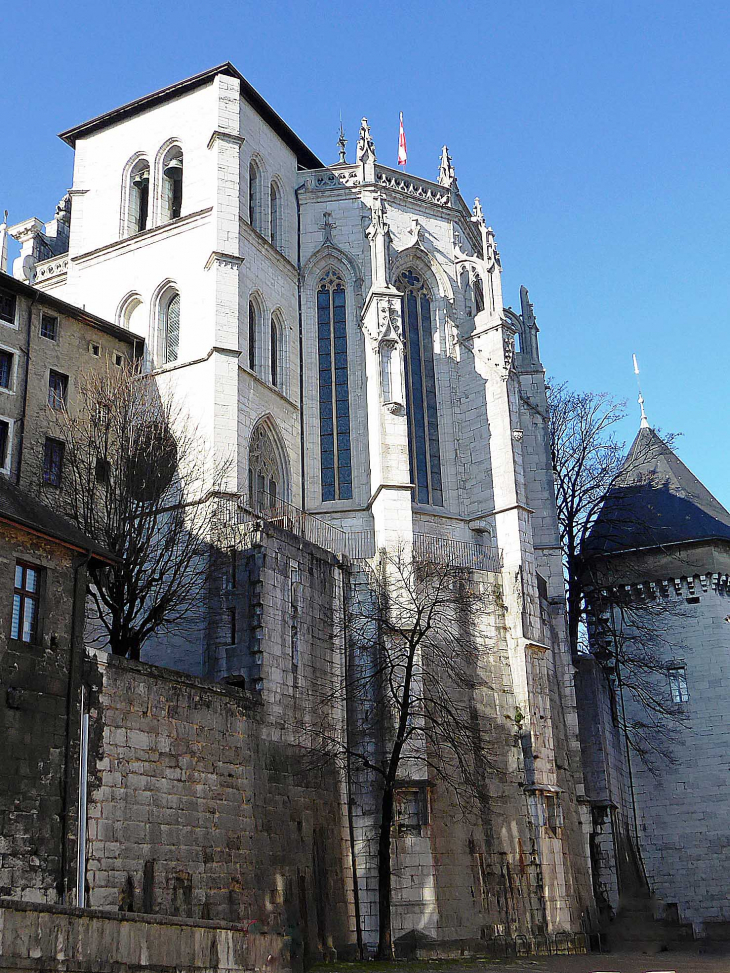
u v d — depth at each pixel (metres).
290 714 43.53
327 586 48.62
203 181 56.62
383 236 57.12
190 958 25.69
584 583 71.19
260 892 38.78
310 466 58.06
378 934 44.34
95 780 32.69
